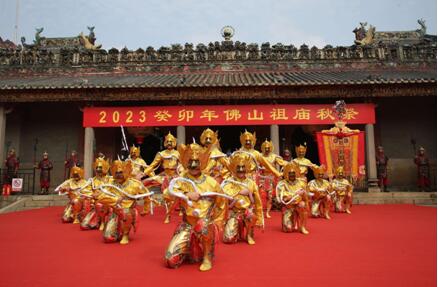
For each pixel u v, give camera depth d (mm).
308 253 7039
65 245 7984
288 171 9656
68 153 25125
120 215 8133
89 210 11672
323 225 10891
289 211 9680
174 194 5984
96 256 6832
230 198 6223
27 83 21953
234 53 27094
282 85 20906
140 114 21688
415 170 24344
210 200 6160
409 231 9648
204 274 5543
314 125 24750
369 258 6562
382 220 12000
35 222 12242
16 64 26609
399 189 24094
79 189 12062
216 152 11664
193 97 21781
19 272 5691
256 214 8141
